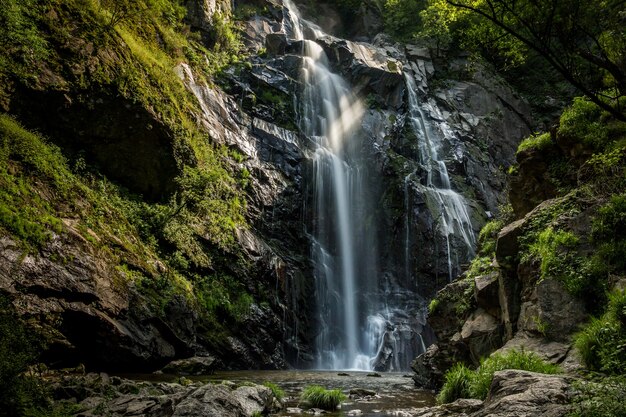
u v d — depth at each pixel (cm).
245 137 2834
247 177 2655
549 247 1105
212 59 3127
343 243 3042
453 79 4312
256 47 3538
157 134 2161
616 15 737
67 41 1975
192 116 2489
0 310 773
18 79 1802
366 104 3619
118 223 1844
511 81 4688
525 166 1494
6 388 679
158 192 2206
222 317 2111
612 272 997
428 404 1145
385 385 1574
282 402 1078
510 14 790
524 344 1043
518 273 1203
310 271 2717
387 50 4153
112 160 2072
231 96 2991
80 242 1506
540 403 667
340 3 4650
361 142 3406
